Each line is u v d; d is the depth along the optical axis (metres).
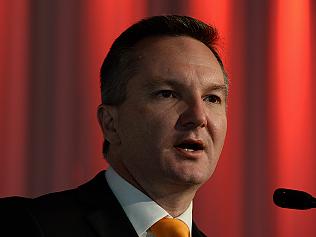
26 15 5.13
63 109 5.20
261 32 6.48
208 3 6.13
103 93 2.38
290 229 6.43
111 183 2.30
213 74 2.22
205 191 6.02
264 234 6.29
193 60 2.21
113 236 2.13
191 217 2.36
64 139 5.19
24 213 2.10
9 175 4.95
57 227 2.09
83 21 5.36
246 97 6.32
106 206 2.21
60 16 5.27
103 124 2.37
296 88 6.67
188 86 2.17
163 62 2.20
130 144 2.22
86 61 5.34
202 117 2.13
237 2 6.34
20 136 5.02
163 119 2.15
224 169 6.12
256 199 6.29
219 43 2.38
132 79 2.24
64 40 5.26
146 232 2.20
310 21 6.85
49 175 5.12
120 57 2.31
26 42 5.11
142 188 2.25
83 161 5.25
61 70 5.22
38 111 5.11
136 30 2.33
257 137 6.36
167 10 5.85
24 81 5.07
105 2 5.49
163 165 2.14
